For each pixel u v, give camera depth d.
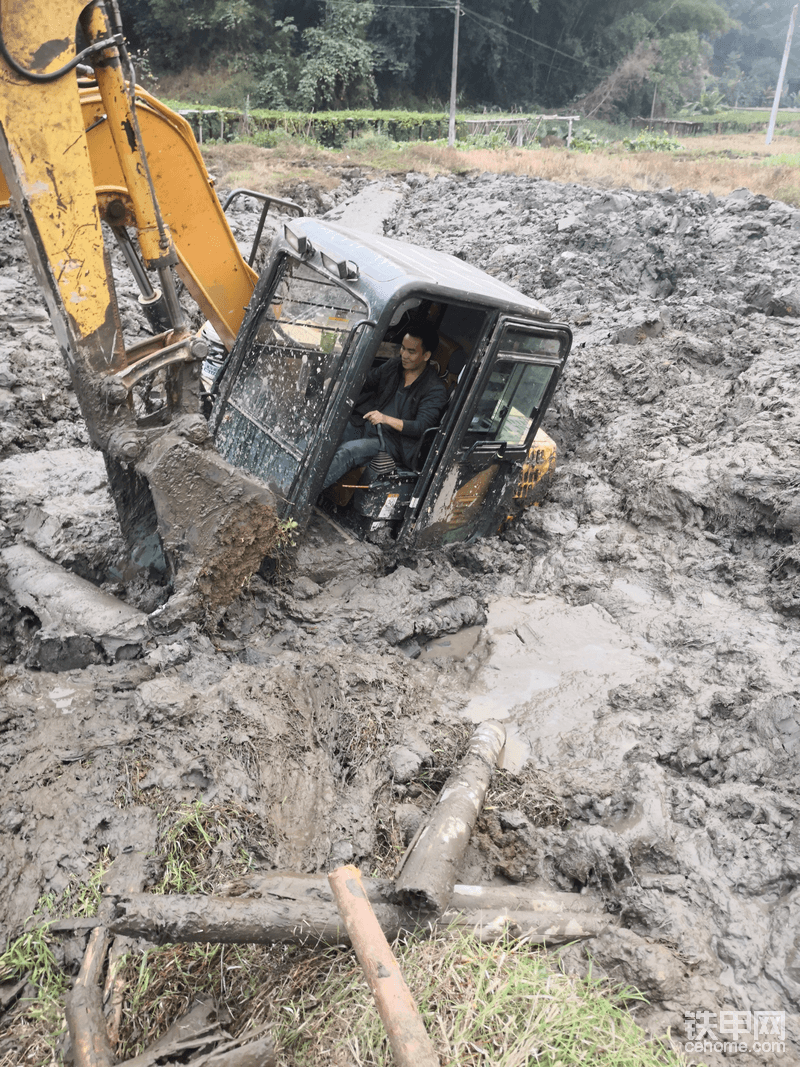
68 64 3.70
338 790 3.78
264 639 4.77
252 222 15.62
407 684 4.57
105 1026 2.63
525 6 52.84
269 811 3.53
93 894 3.05
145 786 3.42
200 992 2.88
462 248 14.35
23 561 4.73
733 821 3.86
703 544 6.36
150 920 2.68
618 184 20.52
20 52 3.58
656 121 55.44
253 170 21.14
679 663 5.12
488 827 3.73
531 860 3.61
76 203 3.91
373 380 5.76
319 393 4.88
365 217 18.20
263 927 2.82
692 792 4.00
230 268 5.90
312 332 5.00
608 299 11.04
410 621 5.12
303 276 5.11
